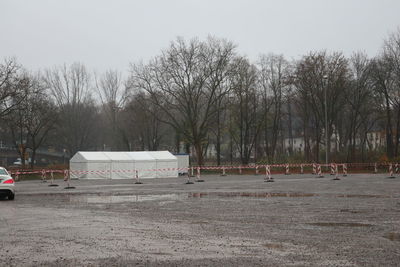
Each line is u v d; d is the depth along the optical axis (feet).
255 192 79.41
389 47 172.45
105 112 258.16
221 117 218.38
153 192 83.66
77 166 150.30
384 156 176.14
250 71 203.10
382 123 221.66
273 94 217.97
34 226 40.42
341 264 25.18
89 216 47.57
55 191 90.99
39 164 290.76
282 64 214.69
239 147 235.20
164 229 37.99
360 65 190.08
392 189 81.97
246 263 25.58
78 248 30.25
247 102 208.74
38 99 190.29
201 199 66.69
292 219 43.45
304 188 87.66
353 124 214.90
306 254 27.73
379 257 26.78
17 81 160.45
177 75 185.47
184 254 28.09
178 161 174.60
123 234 35.63
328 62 183.32
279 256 27.25
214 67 186.09
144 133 254.27
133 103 222.69
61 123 214.48
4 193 68.54
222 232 36.19
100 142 291.17
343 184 98.43
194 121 191.11
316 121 192.95
